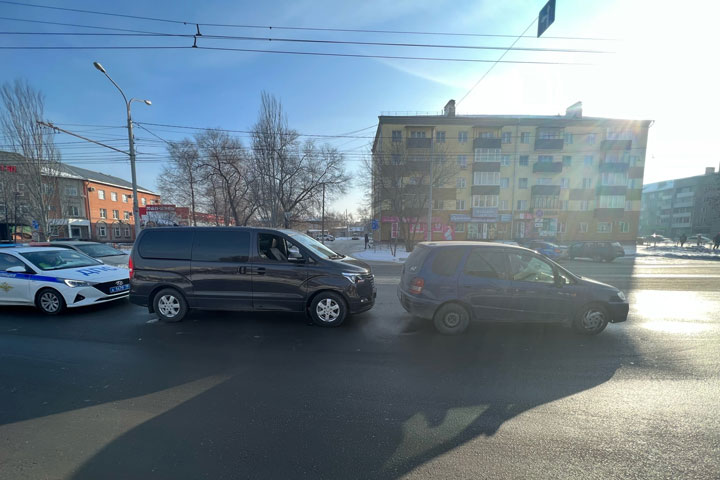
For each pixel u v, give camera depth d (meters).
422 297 4.82
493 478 1.99
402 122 33.25
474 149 33.66
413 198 24.94
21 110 20.75
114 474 1.99
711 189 46.97
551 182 35.19
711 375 3.53
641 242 34.38
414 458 2.17
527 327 5.18
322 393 3.08
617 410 2.81
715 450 2.27
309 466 2.09
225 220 31.44
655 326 5.33
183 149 27.73
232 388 3.16
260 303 5.16
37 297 5.84
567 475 2.02
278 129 24.64
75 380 3.31
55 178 23.03
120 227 47.81
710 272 12.91
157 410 2.75
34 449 2.22
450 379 3.39
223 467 2.07
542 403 2.92
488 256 4.86
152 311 5.35
